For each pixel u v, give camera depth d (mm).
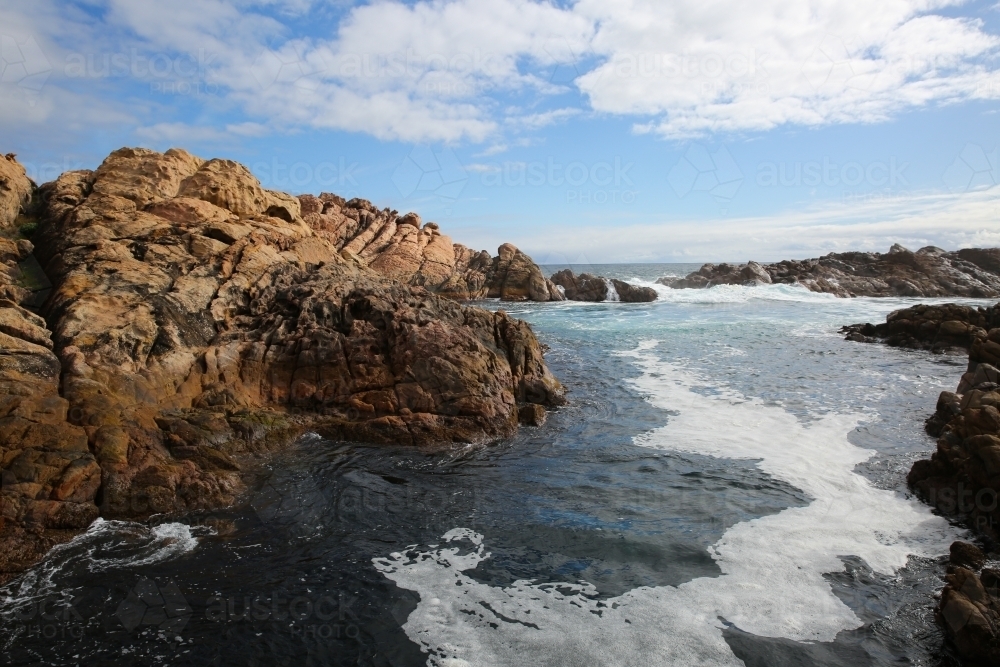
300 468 10680
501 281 47812
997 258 54656
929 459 10680
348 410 12922
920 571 7617
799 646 6246
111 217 14664
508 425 13141
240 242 15664
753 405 15141
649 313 35344
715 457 11562
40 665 5957
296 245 17203
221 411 11648
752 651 6152
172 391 11562
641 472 10867
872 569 7660
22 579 7258
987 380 13242
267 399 12898
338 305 14625
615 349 23047
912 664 6031
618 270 109938
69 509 8219
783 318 31969
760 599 7023
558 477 10656
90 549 7879
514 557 7996
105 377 10555
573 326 29453
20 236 14984
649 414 14477
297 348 13398
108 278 12625
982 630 6012
